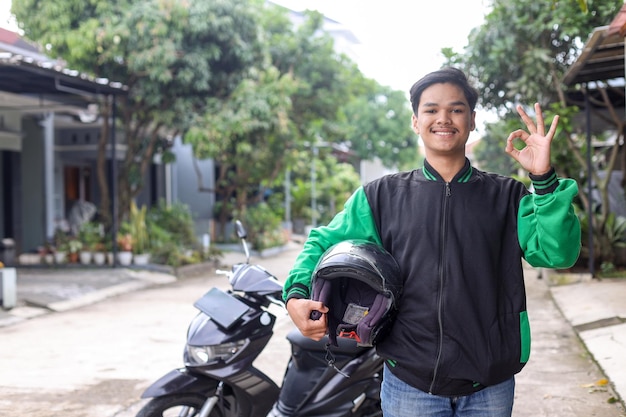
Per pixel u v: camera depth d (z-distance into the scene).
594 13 10.74
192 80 15.26
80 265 14.41
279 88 16.22
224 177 23.50
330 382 3.90
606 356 6.04
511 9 11.45
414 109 2.38
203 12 14.91
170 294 11.73
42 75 11.73
